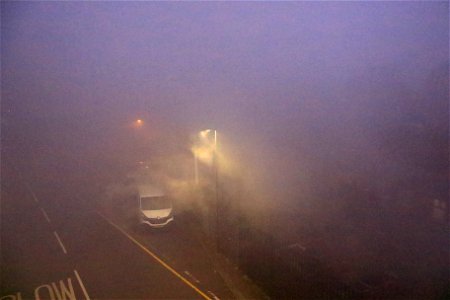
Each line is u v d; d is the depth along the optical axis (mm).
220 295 9891
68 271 11922
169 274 11547
